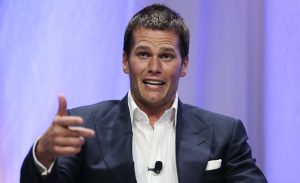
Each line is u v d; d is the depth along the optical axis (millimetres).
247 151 6078
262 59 8477
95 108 6168
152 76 5801
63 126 4453
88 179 5543
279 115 8328
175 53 5891
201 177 5609
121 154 5605
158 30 5844
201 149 5809
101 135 5793
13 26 8703
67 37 8695
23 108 8594
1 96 8594
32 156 4773
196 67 8625
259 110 8445
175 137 5957
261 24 8523
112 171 5484
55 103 8594
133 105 6031
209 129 6043
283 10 8406
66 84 8625
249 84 8531
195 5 8680
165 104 6148
